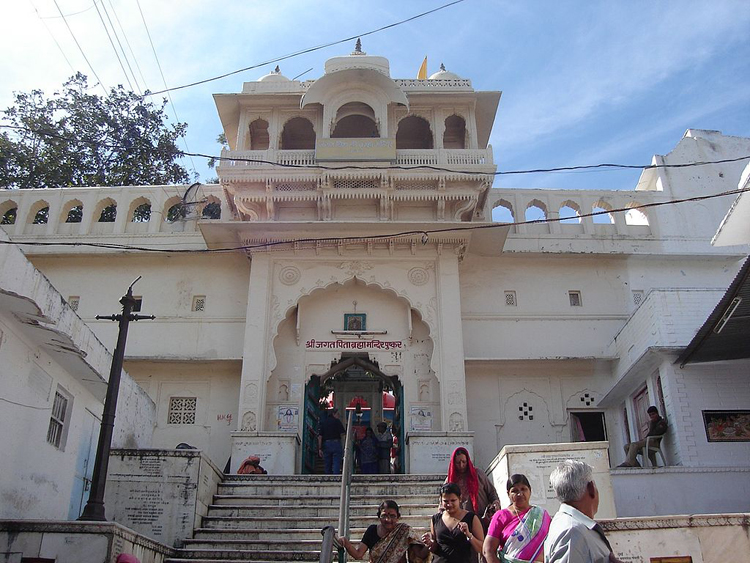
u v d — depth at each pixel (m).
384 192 14.02
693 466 10.09
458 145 16.23
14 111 20.39
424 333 13.96
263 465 12.29
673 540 6.26
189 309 14.70
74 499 9.01
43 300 7.32
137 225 15.57
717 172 16.28
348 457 5.96
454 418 12.87
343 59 15.45
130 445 11.39
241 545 7.95
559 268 15.19
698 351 10.74
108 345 14.40
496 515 4.61
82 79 21.00
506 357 14.22
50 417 8.41
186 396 14.05
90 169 20.52
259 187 14.20
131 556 6.02
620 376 13.76
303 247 14.05
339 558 5.23
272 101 15.33
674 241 15.44
